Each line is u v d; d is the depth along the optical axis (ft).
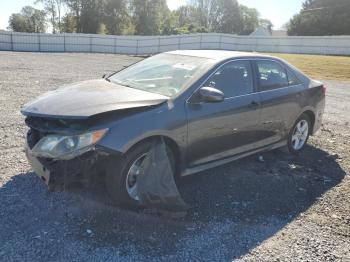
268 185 15.72
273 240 11.66
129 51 137.80
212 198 14.12
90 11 216.54
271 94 17.02
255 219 12.85
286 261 10.62
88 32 218.79
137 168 12.44
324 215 13.55
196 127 13.56
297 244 11.52
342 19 212.23
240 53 16.87
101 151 11.33
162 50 143.02
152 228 11.73
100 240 10.88
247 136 16.07
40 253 10.10
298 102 18.63
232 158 15.72
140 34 232.94
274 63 17.90
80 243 10.66
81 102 12.29
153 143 12.50
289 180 16.46
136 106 12.16
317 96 20.08
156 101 12.77
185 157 13.61
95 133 11.28
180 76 14.52
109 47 135.23
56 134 11.71
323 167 18.49
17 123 22.22
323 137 24.08
